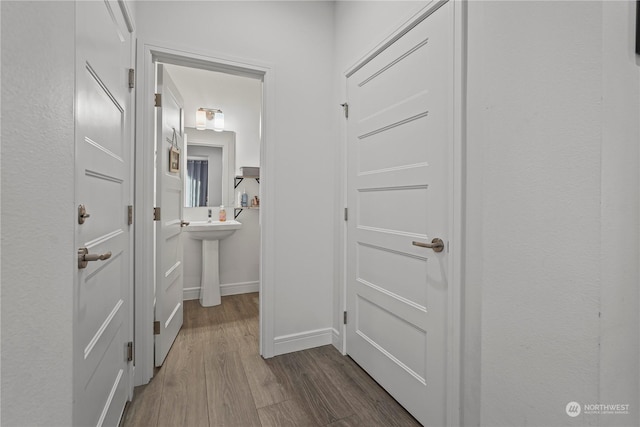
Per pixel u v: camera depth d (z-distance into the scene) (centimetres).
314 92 228
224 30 200
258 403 163
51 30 64
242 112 364
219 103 354
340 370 196
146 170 179
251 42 207
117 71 134
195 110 345
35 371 58
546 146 84
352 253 210
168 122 212
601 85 73
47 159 62
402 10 160
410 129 157
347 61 215
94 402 107
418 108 150
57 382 67
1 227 47
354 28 207
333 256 234
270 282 212
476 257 119
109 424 126
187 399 165
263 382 182
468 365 123
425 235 147
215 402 163
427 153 145
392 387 168
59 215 68
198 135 344
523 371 90
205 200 349
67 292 73
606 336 74
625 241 77
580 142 77
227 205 357
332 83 234
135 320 176
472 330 121
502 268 97
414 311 153
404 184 160
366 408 160
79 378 90
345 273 218
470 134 121
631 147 77
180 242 250
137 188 175
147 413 154
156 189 192
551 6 83
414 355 154
